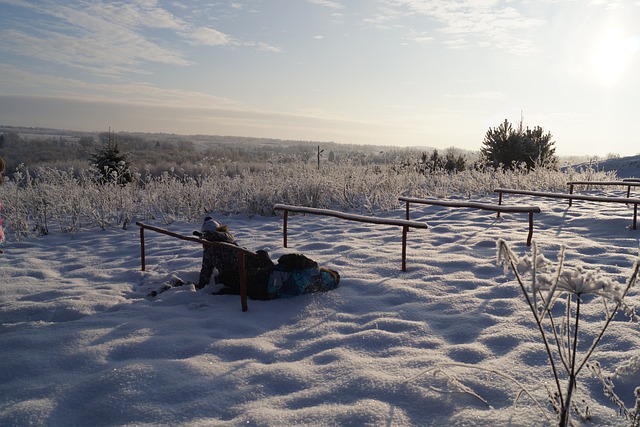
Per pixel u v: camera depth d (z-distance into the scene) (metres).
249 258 5.88
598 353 4.00
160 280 6.52
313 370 3.85
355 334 4.52
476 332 4.54
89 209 10.85
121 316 5.16
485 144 24.89
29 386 3.65
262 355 4.19
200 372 3.82
